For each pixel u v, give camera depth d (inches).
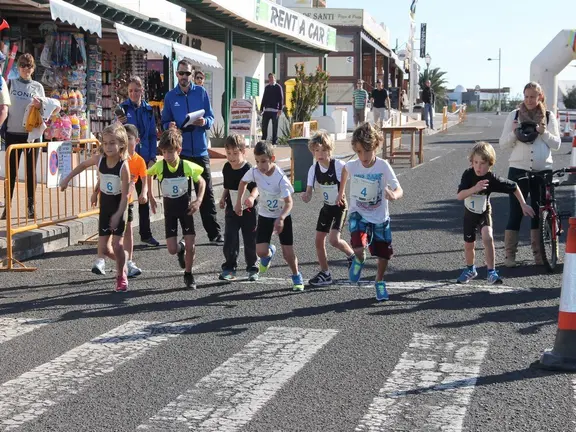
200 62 789.9
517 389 210.7
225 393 207.8
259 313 291.3
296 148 680.4
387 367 228.5
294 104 1235.2
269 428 184.5
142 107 454.6
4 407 198.2
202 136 442.9
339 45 1780.3
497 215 523.2
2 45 623.8
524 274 357.7
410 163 877.2
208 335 262.7
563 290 231.9
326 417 191.3
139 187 427.5
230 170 340.8
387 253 309.7
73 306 303.0
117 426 185.9
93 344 252.8
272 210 330.0
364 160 308.8
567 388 211.8
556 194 619.8
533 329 268.7
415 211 545.6
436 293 321.4
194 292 326.3
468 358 236.7
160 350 246.1
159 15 798.5
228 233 346.6
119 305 304.5
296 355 239.9
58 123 607.5
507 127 376.2
